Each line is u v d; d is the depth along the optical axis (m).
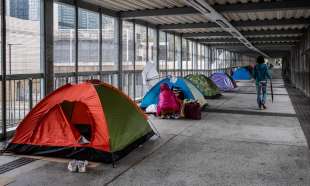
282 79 28.14
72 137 4.33
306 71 12.98
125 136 4.56
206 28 11.97
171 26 11.83
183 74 15.40
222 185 3.47
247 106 9.59
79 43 7.50
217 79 14.80
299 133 5.98
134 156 4.48
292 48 22.12
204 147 4.98
